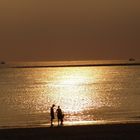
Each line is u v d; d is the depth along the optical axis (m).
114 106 49.88
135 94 66.31
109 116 40.53
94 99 60.19
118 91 73.38
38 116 41.72
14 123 37.19
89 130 28.44
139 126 29.61
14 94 70.56
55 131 28.41
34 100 59.97
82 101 57.78
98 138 25.98
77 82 107.19
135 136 26.33
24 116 42.06
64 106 51.44
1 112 45.94
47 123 35.81
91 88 83.88
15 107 51.06
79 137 26.38
